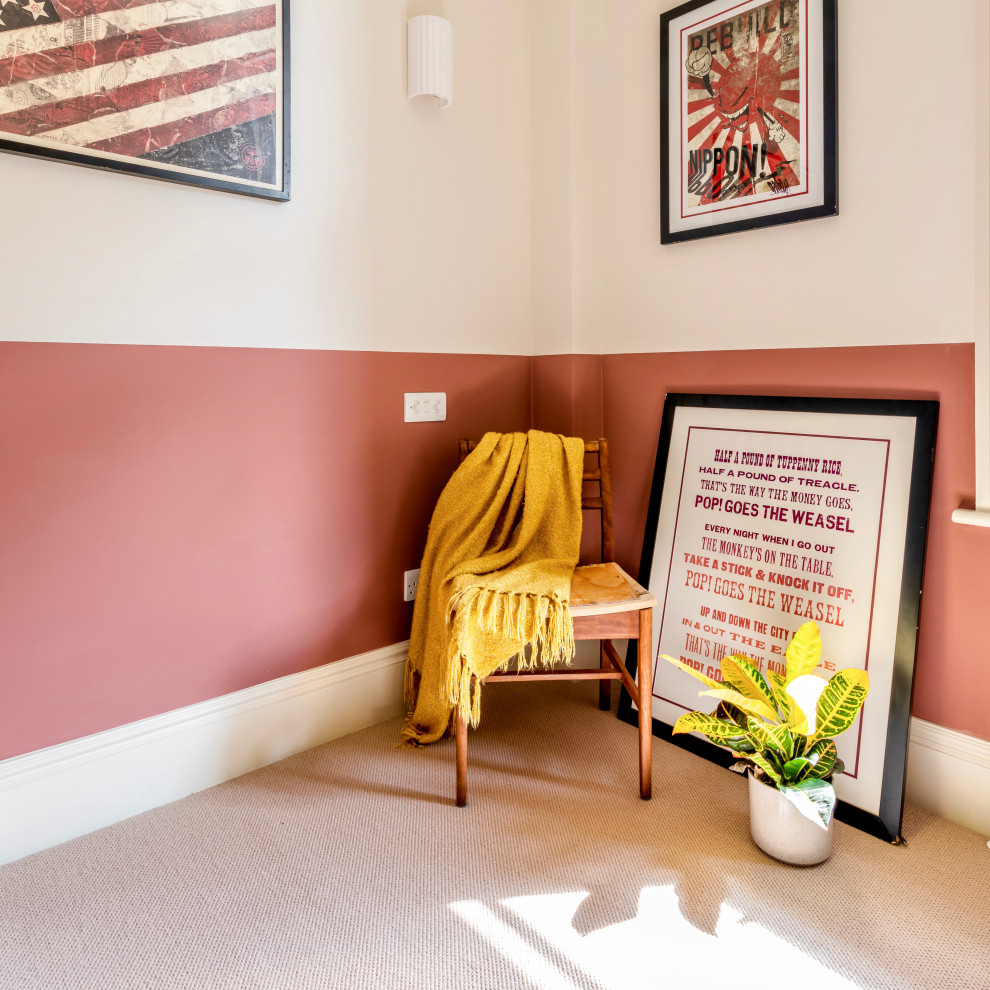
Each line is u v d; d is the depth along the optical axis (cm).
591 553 241
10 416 152
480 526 200
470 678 177
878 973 129
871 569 174
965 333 161
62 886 152
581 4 227
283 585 197
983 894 148
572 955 134
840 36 177
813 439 187
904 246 169
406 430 219
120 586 169
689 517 213
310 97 190
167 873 156
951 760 170
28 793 160
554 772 194
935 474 168
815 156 182
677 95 210
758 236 197
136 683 174
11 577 155
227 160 172
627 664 219
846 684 155
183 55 164
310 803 181
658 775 192
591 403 241
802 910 144
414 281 216
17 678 157
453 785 188
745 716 172
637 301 230
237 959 134
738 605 198
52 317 155
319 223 194
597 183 235
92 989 128
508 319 241
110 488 166
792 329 192
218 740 189
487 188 231
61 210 154
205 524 181
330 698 210
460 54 220
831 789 154
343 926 141
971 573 164
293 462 196
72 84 150
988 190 153
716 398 209
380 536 216
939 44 160
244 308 183
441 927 141
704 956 133
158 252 168
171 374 172
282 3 178
